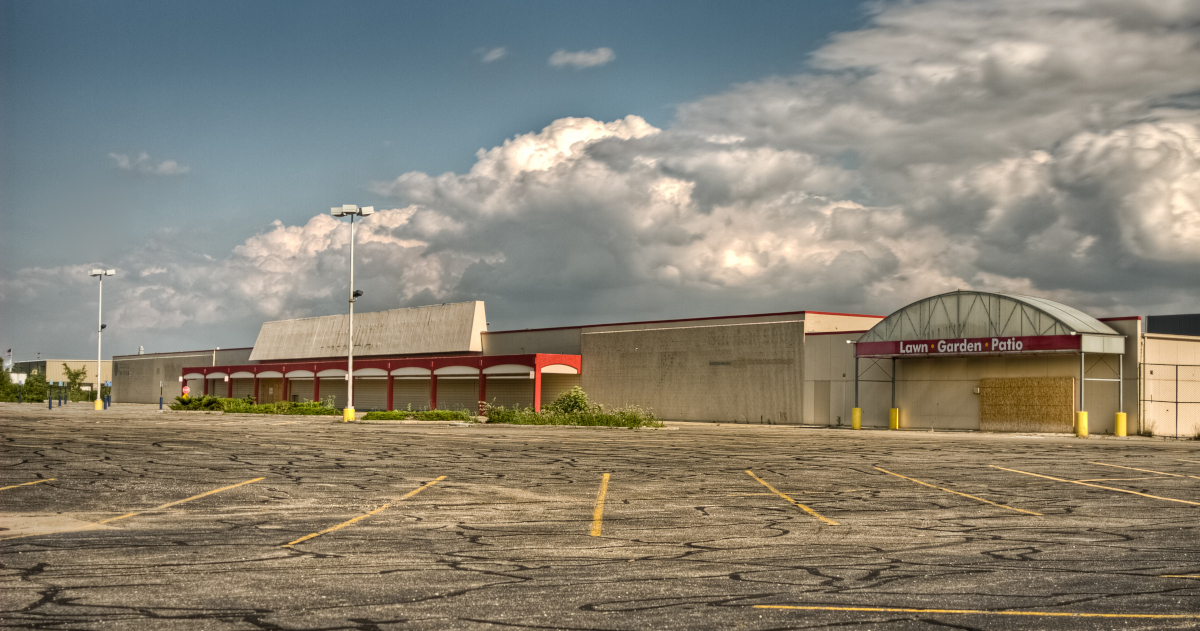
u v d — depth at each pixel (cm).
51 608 789
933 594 859
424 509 1455
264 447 2659
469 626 735
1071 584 906
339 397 7725
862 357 4572
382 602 816
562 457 2428
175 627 728
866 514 1421
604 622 749
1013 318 3950
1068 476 2002
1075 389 3881
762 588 881
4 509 1420
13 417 4825
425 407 6781
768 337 5019
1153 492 1719
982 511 1459
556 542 1152
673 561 1024
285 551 1077
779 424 4919
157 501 1523
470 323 6794
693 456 2492
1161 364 3859
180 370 9556
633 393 5719
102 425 3922
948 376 4303
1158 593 866
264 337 8862
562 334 6253
